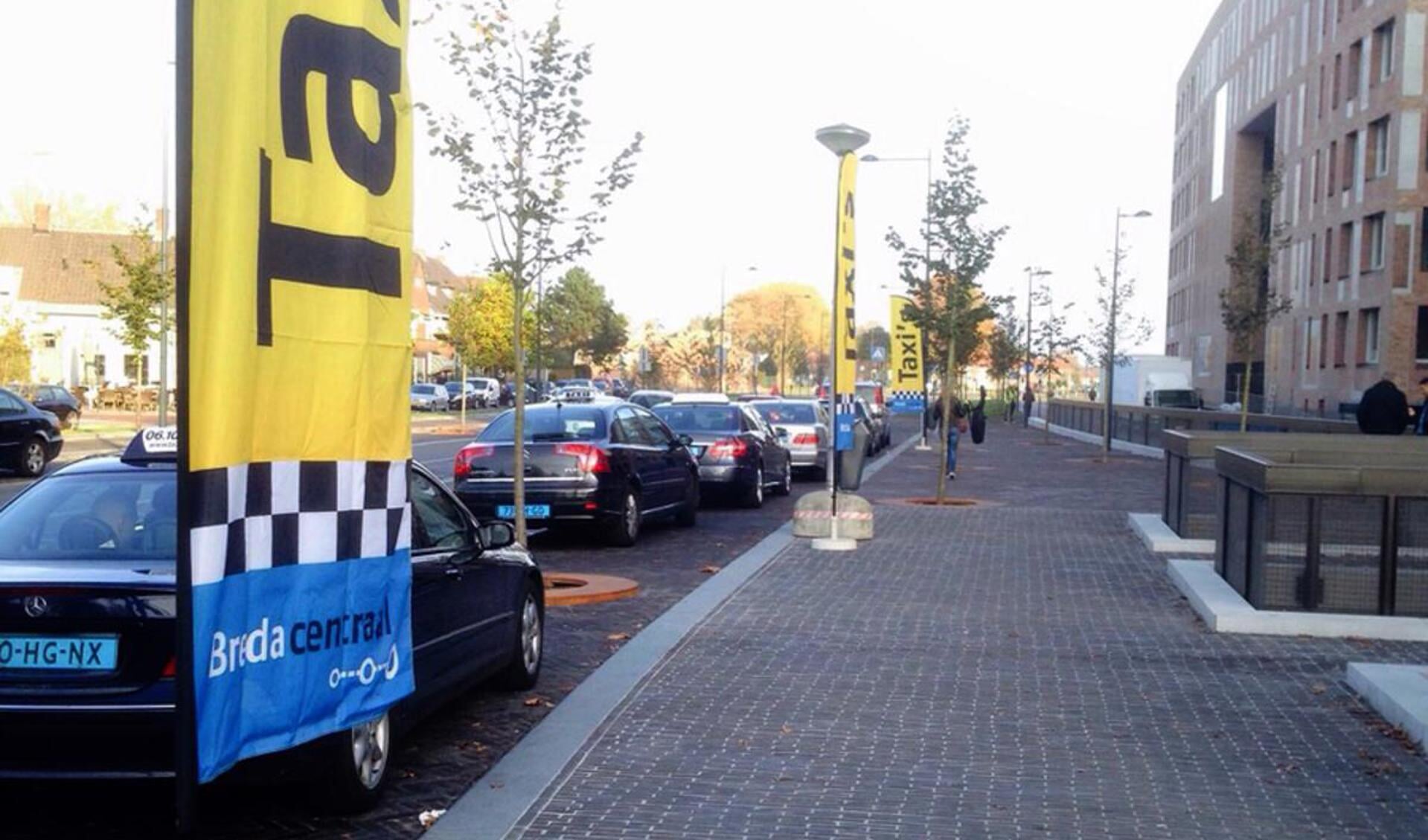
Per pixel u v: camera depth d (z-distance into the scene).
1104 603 12.06
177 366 4.33
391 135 5.61
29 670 5.29
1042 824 6.02
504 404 86.88
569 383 67.75
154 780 5.32
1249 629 10.66
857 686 8.69
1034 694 8.52
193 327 4.35
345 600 5.28
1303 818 6.15
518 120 11.93
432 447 38.41
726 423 22.05
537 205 11.99
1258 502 10.97
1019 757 7.11
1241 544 11.53
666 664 9.30
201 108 4.36
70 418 44.78
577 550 16.02
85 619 5.30
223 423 4.49
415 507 7.11
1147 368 62.41
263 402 4.75
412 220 5.78
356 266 5.30
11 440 26.12
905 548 16.00
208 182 4.40
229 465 4.52
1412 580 10.66
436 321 102.69
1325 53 53.44
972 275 23.36
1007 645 10.10
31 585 5.29
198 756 4.37
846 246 16.44
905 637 10.38
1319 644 10.24
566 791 6.43
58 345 71.00
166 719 5.24
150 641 5.31
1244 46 67.25
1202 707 8.24
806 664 9.33
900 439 51.84
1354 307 49.53
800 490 26.88
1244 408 30.95
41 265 75.12
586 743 7.29
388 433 5.61
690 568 14.36
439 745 7.31
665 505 17.59
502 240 12.17
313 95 5.03
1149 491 25.61
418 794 6.44
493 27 11.70
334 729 5.20
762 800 6.32
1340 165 51.31
